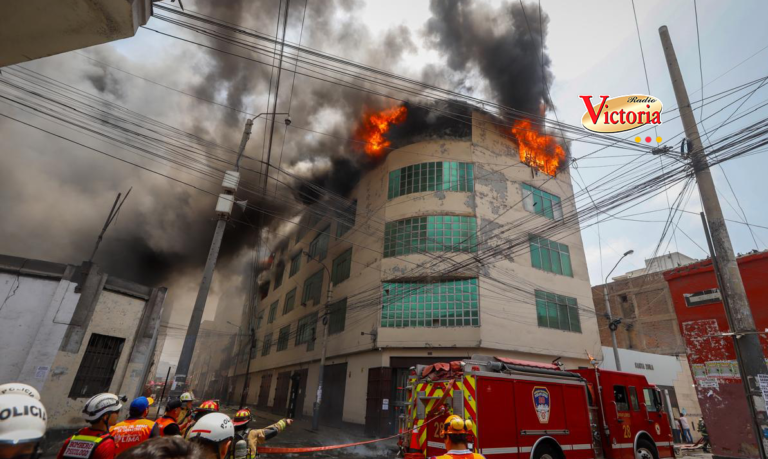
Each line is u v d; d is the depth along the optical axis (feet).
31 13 8.67
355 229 81.51
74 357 33.06
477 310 58.75
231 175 37.42
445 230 65.62
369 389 60.70
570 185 80.28
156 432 11.58
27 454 4.76
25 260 32.37
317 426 62.85
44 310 32.24
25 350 30.94
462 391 23.49
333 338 77.10
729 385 35.63
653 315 102.17
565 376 28.81
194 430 7.66
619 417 30.96
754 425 24.18
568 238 74.33
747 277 37.24
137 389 39.14
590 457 27.43
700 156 28.19
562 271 70.49
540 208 73.67
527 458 23.81
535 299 64.44
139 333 39.63
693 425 69.26
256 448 12.16
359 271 74.74
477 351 57.31
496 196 69.41
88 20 9.08
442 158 71.31
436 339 58.65
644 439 32.45
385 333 61.46
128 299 38.86
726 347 36.63
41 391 30.66
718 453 35.17
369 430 57.21
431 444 23.89
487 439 22.39
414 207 68.85
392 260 66.85
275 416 95.91
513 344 58.90
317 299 92.12
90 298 34.45
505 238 65.98
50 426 30.94
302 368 91.56
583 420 28.09
